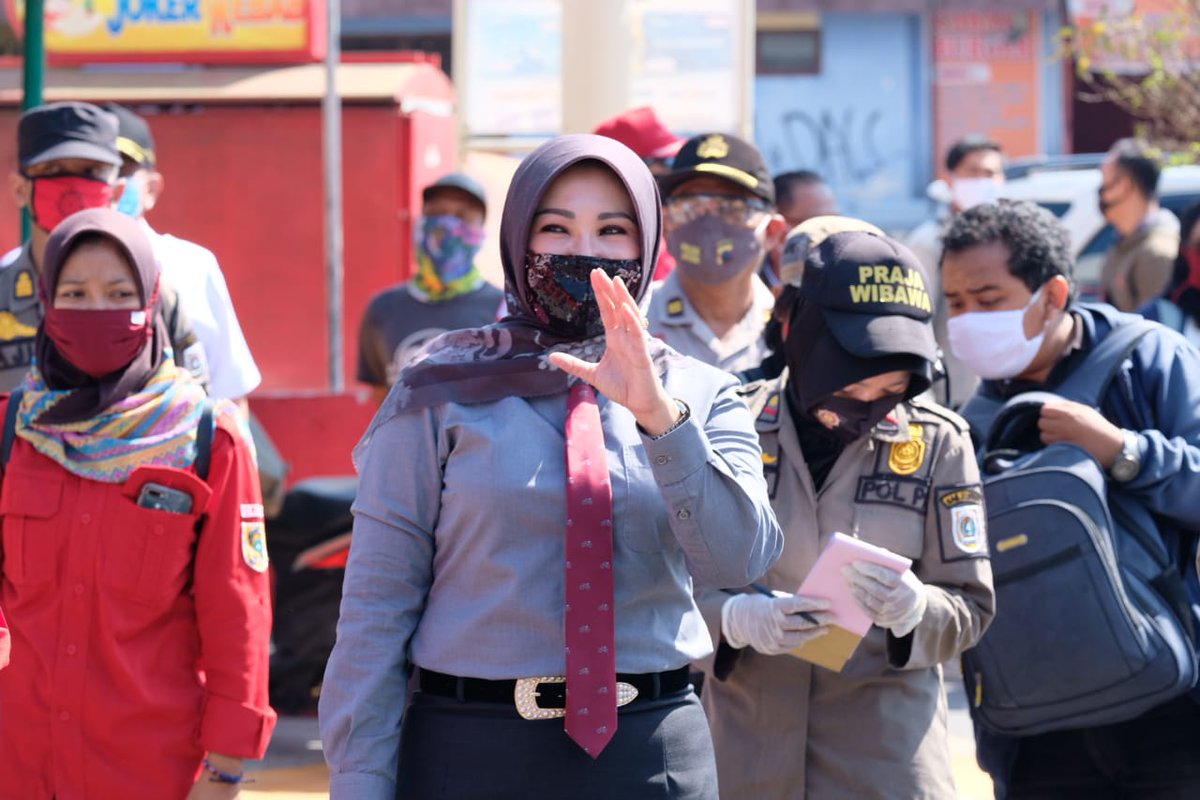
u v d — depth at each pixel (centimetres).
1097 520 646
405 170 2044
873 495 603
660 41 1416
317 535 1146
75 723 620
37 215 833
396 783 484
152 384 639
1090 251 1858
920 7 3394
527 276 491
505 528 474
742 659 608
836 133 3444
